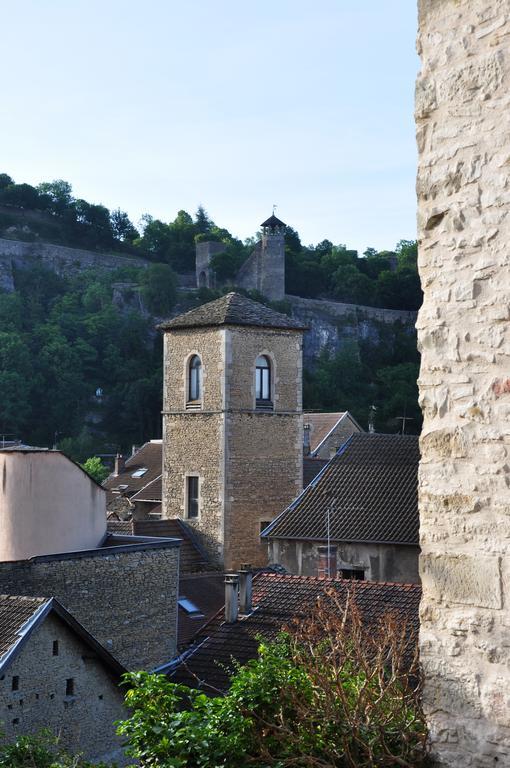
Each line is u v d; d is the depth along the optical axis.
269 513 41.00
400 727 7.37
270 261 144.75
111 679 17.81
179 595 28.22
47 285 147.00
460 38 6.85
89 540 26.09
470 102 6.77
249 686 8.76
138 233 182.50
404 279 153.75
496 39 6.63
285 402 41.78
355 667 8.61
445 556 6.73
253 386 41.00
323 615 9.42
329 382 123.31
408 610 15.45
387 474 30.78
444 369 6.85
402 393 123.56
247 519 40.44
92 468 78.88
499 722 6.36
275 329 41.66
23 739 13.16
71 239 169.88
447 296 6.86
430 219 6.99
